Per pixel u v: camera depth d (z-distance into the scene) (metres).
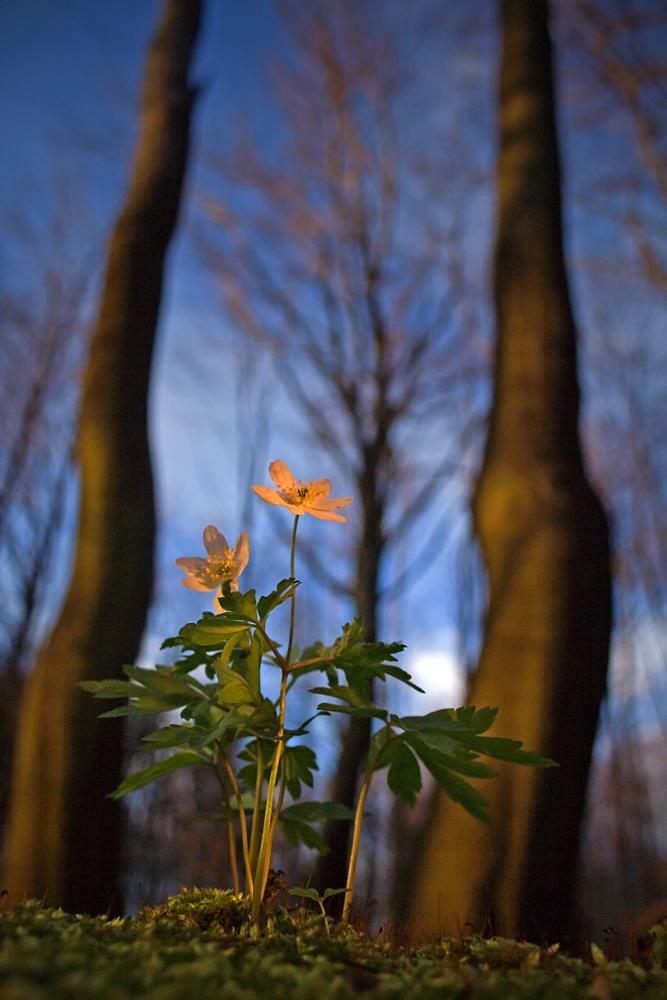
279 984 1.24
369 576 7.50
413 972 1.51
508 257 5.24
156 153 6.00
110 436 4.94
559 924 3.38
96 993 1.00
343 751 5.93
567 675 3.86
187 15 6.61
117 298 5.36
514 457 4.54
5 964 1.08
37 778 4.05
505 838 3.47
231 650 1.86
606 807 13.48
